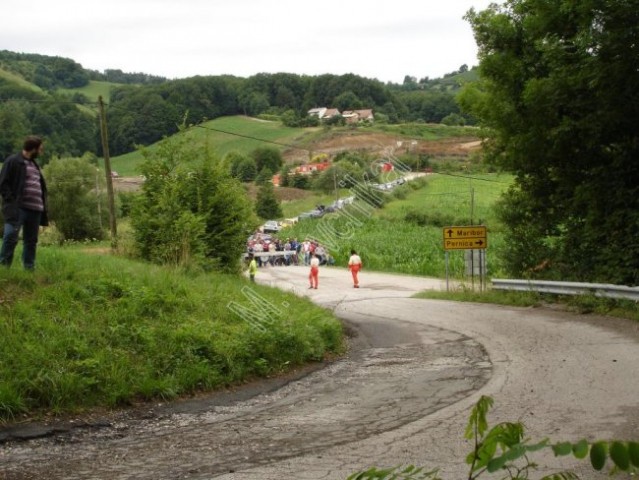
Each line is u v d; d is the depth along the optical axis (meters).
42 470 5.61
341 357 12.04
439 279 35.81
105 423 7.17
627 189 17.17
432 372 10.07
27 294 9.85
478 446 1.96
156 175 20.08
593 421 6.77
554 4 17.02
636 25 14.70
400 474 2.02
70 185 56.53
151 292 11.10
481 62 19.12
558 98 16.48
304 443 6.41
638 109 15.94
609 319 14.45
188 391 8.76
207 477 5.38
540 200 20.77
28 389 7.34
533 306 18.30
